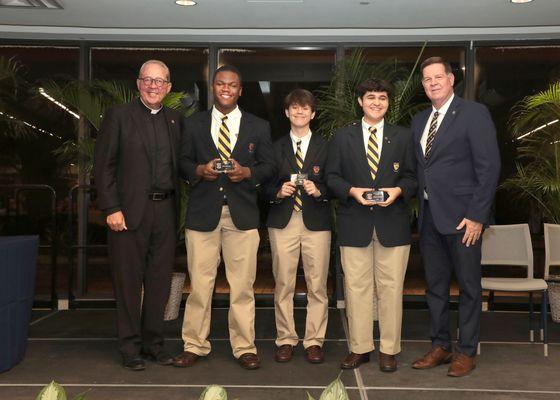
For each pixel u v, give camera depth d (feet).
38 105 19.31
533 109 16.72
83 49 19.12
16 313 11.81
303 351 13.17
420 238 12.12
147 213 11.55
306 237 11.96
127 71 19.54
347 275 11.80
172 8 16.65
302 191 11.91
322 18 17.49
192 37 19.02
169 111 12.03
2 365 11.42
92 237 19.60
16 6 16.62
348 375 11.39
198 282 11.76
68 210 19.10
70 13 17.20
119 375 11.39
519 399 10.12
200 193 11.62
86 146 16.76
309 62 19.77
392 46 19.16
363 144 11.75
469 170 11.41
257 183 11.57
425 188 11.66
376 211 11.51
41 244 19.30
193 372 11.56
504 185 17.58
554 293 15.69
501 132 19.20
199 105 19.51
